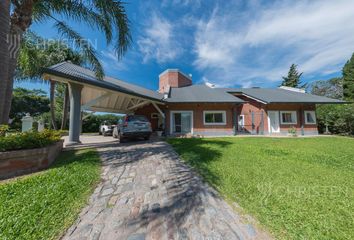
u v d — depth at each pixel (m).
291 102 15.73
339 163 5.39
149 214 2.50
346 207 2.65
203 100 14.79
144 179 3.91
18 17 5.45
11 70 5.25
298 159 5.83
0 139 4.09
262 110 17.39
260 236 2.04
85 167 4.54
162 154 6.40
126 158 5.79
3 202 2.64
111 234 2.08
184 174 4.23
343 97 30.73
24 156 4.19
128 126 10.16
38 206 2.56
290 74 41.03
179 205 2.76
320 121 19.44
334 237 2.00
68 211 2.52
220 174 4.18
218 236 2.03
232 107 16.12
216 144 8.99
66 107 17.61
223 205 2.75
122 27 7.23
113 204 2.79
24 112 29.94
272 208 2.63
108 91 9.36
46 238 1.97
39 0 6.54
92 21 7.48
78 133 8.24
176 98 15.44
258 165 4.98
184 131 15.64
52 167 4.65
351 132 17.11
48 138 5.34
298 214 2.46
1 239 1.88
